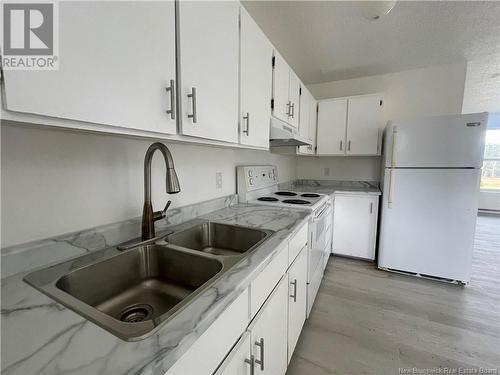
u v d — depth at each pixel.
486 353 1.46
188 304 0.56
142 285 0.93
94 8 0.53
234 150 1.88
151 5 0.67
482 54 2.45
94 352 0.41
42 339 0.44
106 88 0.57
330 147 3.06
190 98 0.83
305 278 1.56
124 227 1.00
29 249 0.71
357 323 1.74
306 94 2.51
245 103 1.22
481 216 5.41
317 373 1.33
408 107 2.89
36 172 0.73
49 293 0.60
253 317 0.81
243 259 0.82
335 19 1.84
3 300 0.57
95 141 0.90
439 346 1.52
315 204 1.84
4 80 0.42
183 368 0.47
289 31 2.01
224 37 1.01
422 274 2.42
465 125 2.15
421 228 2.39
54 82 0.47
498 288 2.23
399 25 1.93
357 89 3.13
